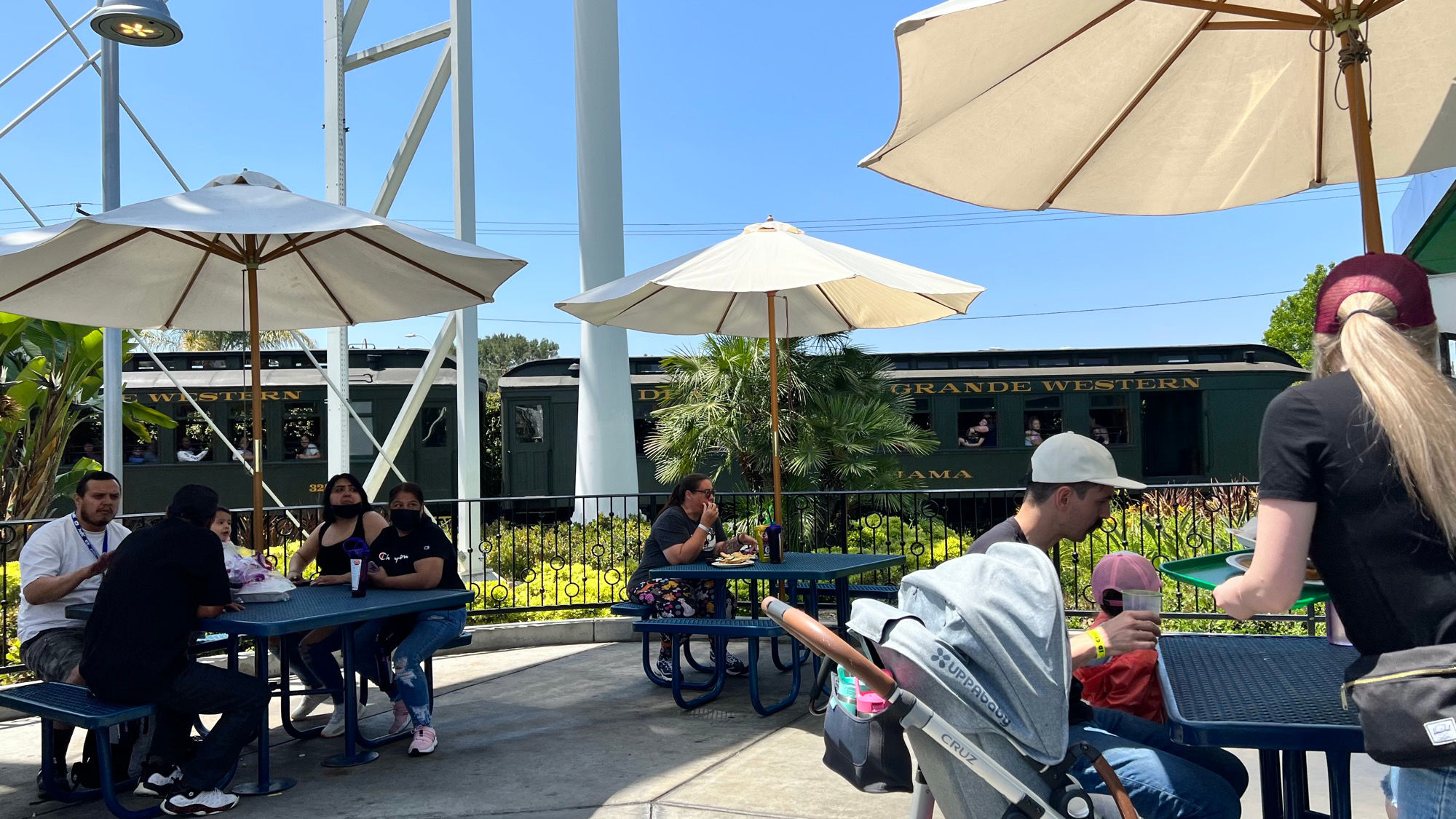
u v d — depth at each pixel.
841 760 2.22
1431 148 3.62
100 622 4.17
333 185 10.39
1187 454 21.02
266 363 18.86
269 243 5.85
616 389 12.45
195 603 4.30
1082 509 2.68
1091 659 2.25
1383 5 2.84
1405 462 1.64
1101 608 2.84
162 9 6.26
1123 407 18.22
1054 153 3.35
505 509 18.41
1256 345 19.25
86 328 11.42
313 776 4.73
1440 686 1.57
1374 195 2.85
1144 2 2.86
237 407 17.88
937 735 1.94
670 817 4.07
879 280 5.39
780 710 5.81
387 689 5.36
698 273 5.44
